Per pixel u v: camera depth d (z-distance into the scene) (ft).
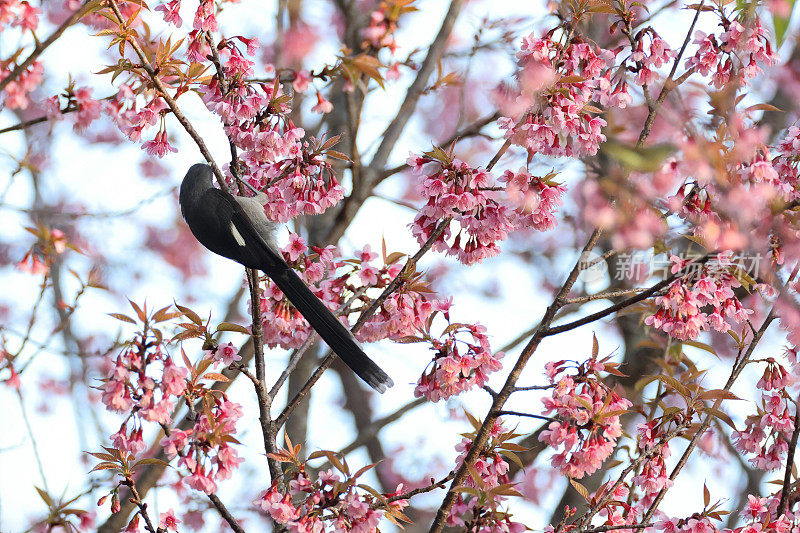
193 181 34.47
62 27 36.04
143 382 26.63
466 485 31.30
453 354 30.32
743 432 32.89
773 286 28.81
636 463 30.19
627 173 24.43
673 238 29.71
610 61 32.01
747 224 26.71
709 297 29.35
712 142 24.57
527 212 30.17
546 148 30.27
